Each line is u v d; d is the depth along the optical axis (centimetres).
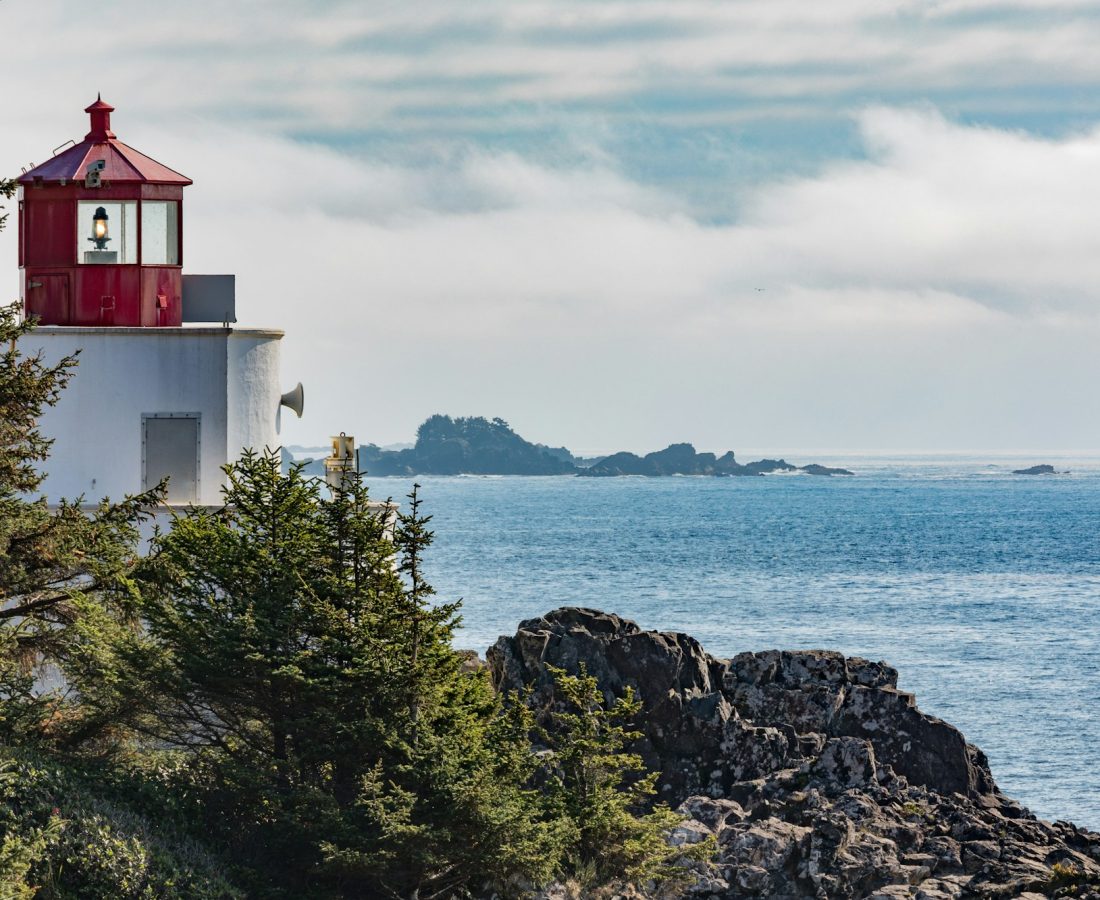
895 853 9181
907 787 9975
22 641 8906
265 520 8544
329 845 7719
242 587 8412
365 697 8112
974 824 9581
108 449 11019
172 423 11069
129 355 11019
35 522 8875
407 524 8444
